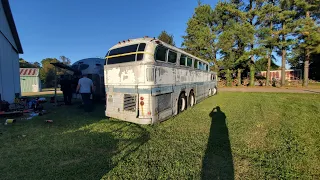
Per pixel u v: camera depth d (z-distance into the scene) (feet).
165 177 9.69
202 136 15.90
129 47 19.49
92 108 31.30
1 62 33.35
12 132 17.47
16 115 25.29
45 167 10.90
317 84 90.53
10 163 11.38
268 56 78.79
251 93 54.65
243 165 10.89
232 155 12.19
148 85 18.10
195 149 13.23
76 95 36.60
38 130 18.13
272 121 20.51
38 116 24.90
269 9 69.21
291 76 119.24
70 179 9.68
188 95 28.09
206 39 81.35
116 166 10.94
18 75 41.98
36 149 13.47
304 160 11.30
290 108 28.43
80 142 14.83
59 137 16.05
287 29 67.82
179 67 24.48
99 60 39.45
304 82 77.97
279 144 13.83
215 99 40.81
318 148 13.01
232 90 67.46
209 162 11.29
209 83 44.19
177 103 24.00
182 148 13.42
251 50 74.08
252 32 72.59
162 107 20.21
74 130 18.15
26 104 30.35
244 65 86.38
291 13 67.10
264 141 14.51
